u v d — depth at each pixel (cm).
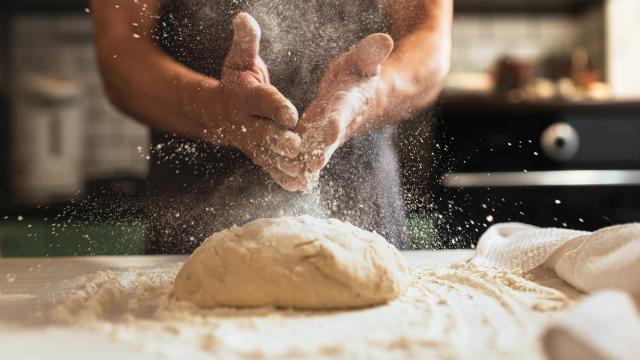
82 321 66
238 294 71
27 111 252
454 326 63
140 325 64
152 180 131
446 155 147
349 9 127
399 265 80
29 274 97
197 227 124
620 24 250
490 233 107
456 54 268
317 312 70
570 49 266
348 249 74
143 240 140
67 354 56
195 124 119
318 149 83
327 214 121
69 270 101
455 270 93
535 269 91
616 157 222
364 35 129
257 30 97
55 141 254
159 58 126
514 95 237
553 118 221
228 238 77
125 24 132
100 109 259
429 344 56
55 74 257
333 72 98
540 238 98
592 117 222
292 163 85
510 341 57
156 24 132
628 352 40
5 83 252
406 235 123
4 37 253
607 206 208
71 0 250
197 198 127
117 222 150
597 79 247
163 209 127
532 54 267
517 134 222
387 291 73
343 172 125
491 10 264
